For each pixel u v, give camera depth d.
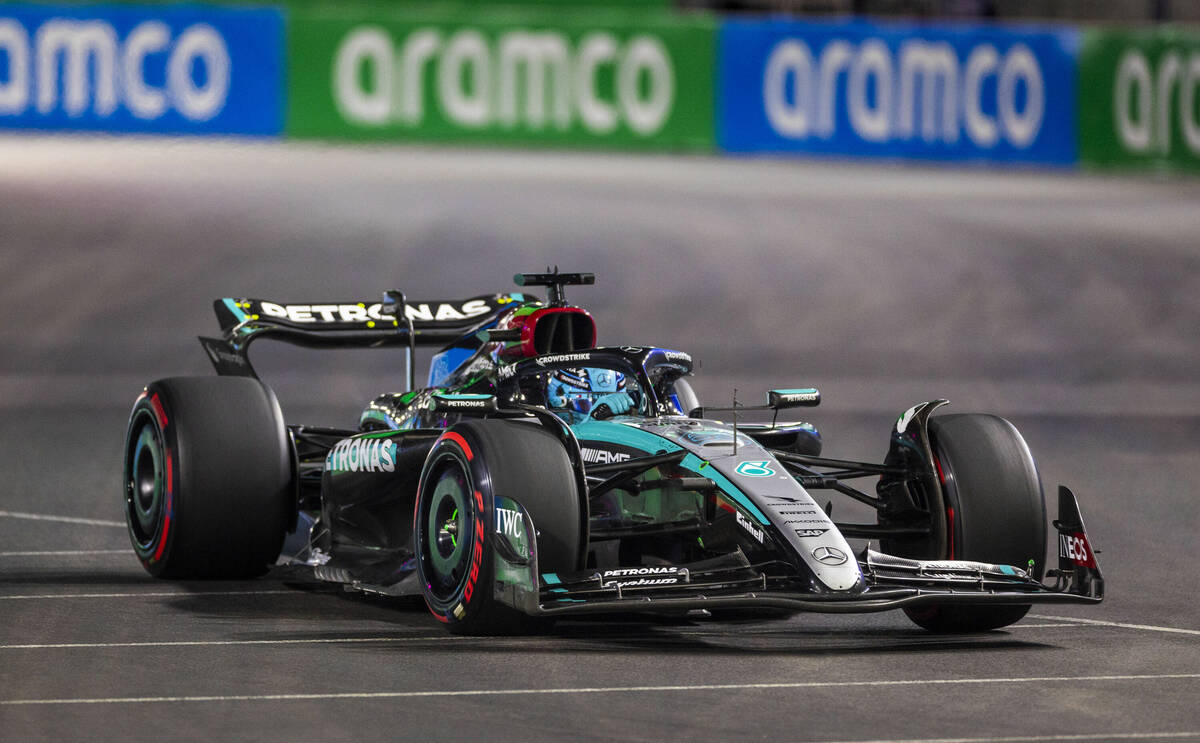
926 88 144.50
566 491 25.22
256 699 21.64
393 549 30.52
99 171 125.62
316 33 136.12
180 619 27.78
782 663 24.27
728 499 25.48
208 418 31.39
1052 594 25.09
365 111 137.75
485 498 25.09
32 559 34.25
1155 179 148.00
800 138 143.88
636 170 139.12
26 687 22.34
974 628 27.20
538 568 24.91
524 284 30.41
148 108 132.62
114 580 31.94
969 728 20.39
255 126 135.50
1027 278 99.31
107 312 81.75
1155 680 23.33
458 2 153.75
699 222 113.62
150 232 103.31
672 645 25.59
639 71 142.12
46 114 131.00
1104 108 147.62
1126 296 95.44
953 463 27.33
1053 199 132.12
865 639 26.52
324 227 105.81
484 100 139.75
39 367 69.44
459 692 22.08
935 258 104.38
